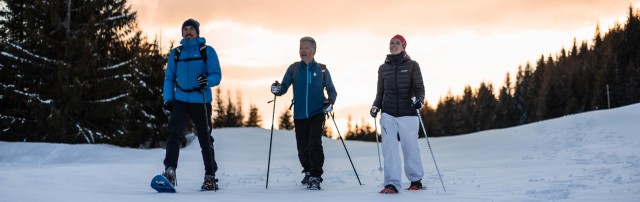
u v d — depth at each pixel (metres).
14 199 3.43
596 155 11.17
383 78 5.70
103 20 19.03
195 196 4.48
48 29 18.52
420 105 5.38
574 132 16.62
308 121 6.13
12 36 19.30
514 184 5.68
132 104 19.91
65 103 18.06
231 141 21.36
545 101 77.94
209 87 5.33
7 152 14.71
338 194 5.07
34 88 18.58
